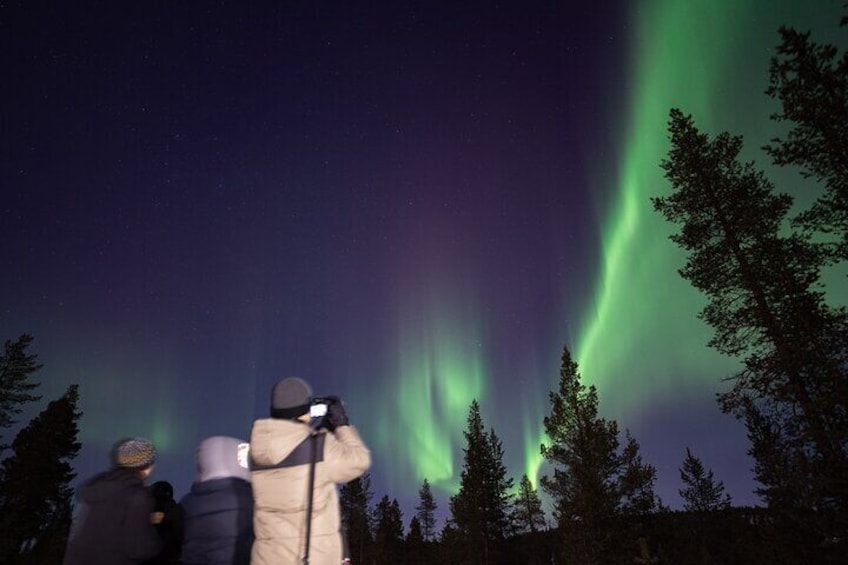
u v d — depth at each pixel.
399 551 61.28
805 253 16.58
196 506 4.06
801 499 16.30
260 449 3.29
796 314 16.09
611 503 28.50
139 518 4.04
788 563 22.34
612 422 30.59
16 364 32.66
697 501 44.69
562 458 30.95
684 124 19.73
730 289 17.72
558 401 31.78
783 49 15.50
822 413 14.98
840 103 14.72
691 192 18.86
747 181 18.55
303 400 3.48
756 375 16.23
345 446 3.45
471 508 43.72
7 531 30.73
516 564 44.25
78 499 4.14
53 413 34.97
